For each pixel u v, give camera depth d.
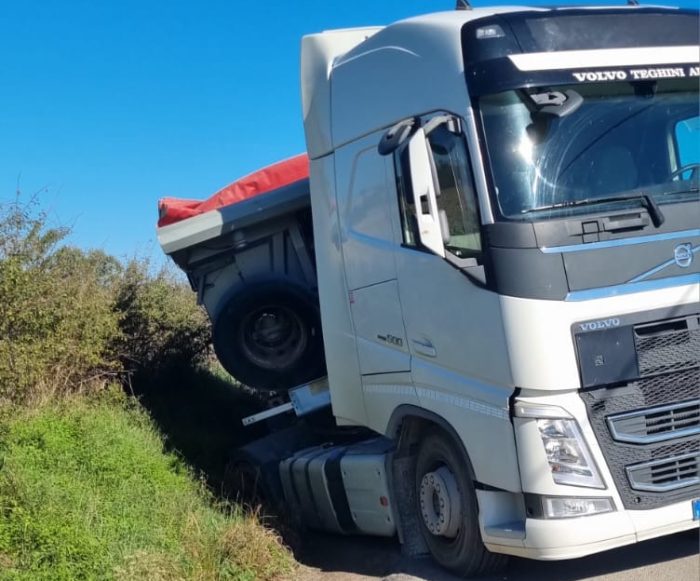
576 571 5.78
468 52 5.59
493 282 5.22
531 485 5.10
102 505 6.41
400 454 6.56
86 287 9.05
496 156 5.34
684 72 5.79
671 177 5.61
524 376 5.09
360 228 6.66
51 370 8.28
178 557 5.99
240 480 8.48
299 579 6.55
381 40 6.54
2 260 7.39
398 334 6.26
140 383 10.57
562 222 5.20
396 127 5.75
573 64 5.53
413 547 6.51
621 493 5.13
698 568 5.48
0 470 6.20
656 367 5.23
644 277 5.26
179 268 9.12
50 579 5.38
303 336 8.79
